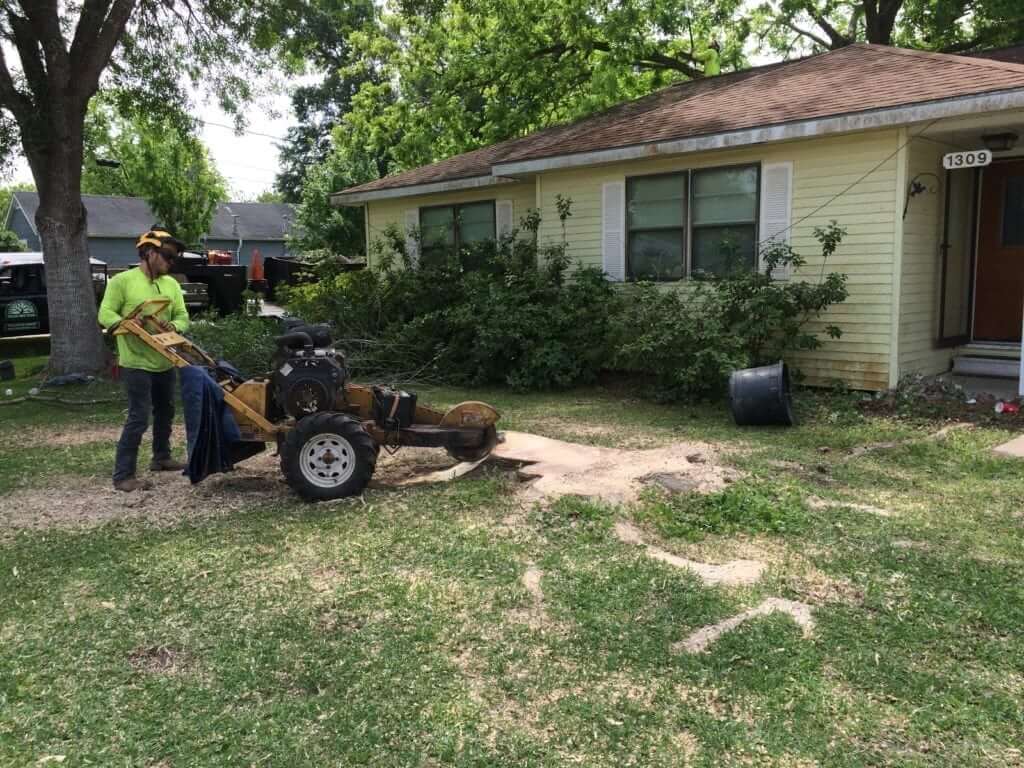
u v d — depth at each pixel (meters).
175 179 31.92
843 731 2.77
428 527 4.83
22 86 11.13
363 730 2.82
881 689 3.01
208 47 13.36
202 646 3.44
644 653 3.30
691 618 3.59
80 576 4.20
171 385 6.20
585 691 3.04
